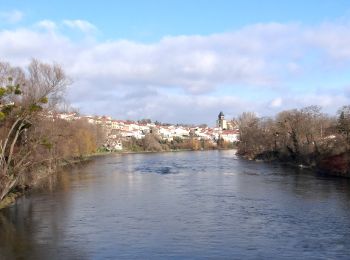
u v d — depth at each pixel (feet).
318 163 326.03
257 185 232.53
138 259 101.91
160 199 186.60
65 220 143.54
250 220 141.08
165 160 503.61
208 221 140.15
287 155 416.46
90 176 294.46
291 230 127.03
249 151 537.24
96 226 134.51
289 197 187.93
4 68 173.78
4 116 155.53
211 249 108.99
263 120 596.70
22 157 191.01
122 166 398.42
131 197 193.06
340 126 306.76
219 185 236.02
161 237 120.78
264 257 102.37
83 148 459.32
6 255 105.50
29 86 175.42
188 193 205.05
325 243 113.29
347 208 160.35
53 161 312.71
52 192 210.38
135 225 135.54
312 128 375.86
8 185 172.04
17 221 142.51
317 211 155.02
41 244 114.83
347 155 282.56
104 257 103.60
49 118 257.14
